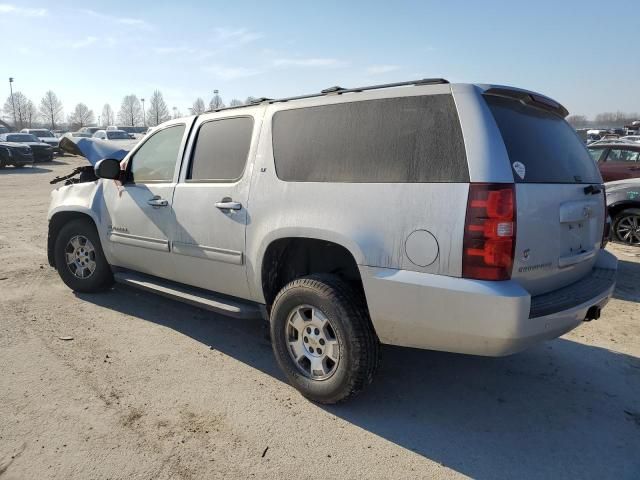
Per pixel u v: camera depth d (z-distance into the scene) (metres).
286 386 3.60
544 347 4.39
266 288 3.69
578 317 2.97
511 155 2.78
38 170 25.44
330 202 3.18
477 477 2.69
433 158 2.84
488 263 2.62
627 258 7.56
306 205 3.30
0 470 2.64
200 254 4.03
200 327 4.69
